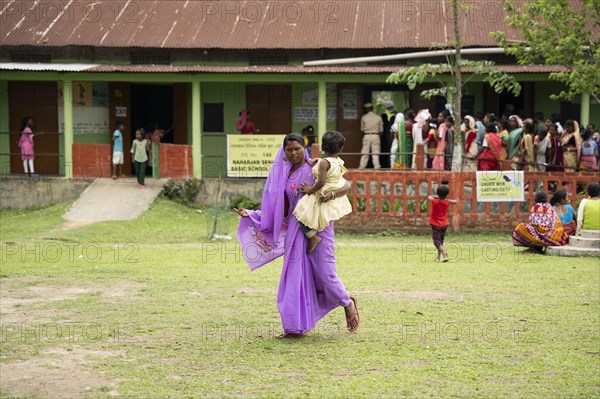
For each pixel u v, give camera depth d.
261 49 24.20
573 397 6.45
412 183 18.61
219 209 18.53
